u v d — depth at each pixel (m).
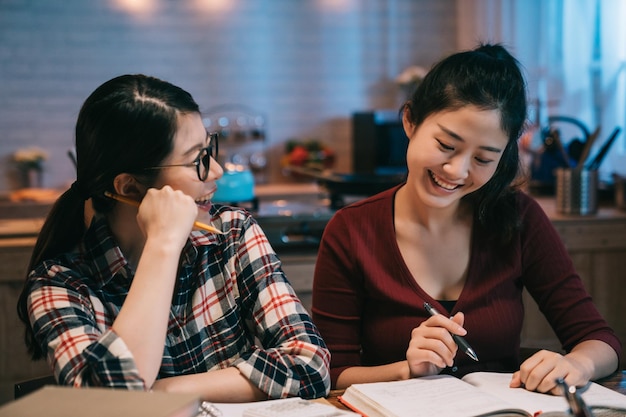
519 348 1.64
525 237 1.58
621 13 3.77
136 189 1.25
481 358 1.51
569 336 1.54
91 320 1.24
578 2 4.04
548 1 4.31
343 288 1.56
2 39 5.14
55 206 1.27
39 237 1.29
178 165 1.22
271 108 5.56
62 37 5.21
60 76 5.23
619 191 3.35
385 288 1.52
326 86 5.62
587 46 4.03
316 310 1.58
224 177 2.93
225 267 1.40
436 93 1.35
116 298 1.29
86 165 1.22
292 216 2.98
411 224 1.54
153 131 1.19
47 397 0.91
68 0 5.20
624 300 3.20
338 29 5.59
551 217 3.14
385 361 1.54
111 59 5.29
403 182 1.63
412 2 5.65
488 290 1.52
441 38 5.67
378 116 5.09
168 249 1.18
